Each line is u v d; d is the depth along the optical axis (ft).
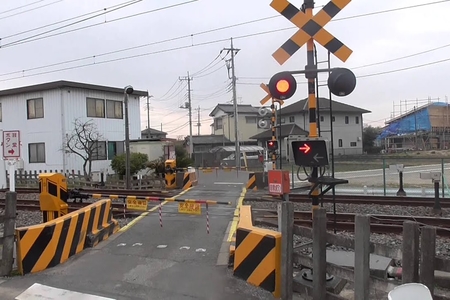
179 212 29.68
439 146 187.93
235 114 110.11
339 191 51.57
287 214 14.01
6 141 24.71
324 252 13.09
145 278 16.92
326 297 13.17
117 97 87.51
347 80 15.58
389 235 26.50
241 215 20.67
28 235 17.76
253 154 148.87
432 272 10.89
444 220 29.30
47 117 78.48
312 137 16.19
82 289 15.92
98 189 58.08
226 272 17.29
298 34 16.11
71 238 20.17
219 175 84.12
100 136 82.07
